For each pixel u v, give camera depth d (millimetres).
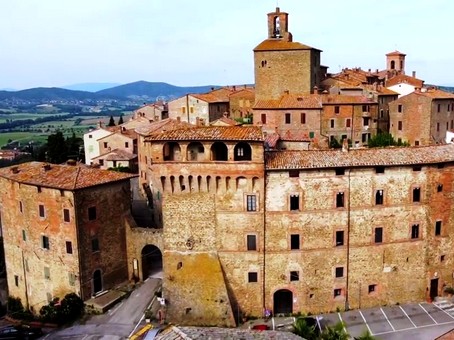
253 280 67125
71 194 69562
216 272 66312
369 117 121562
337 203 66375
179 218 66812
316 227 66250
